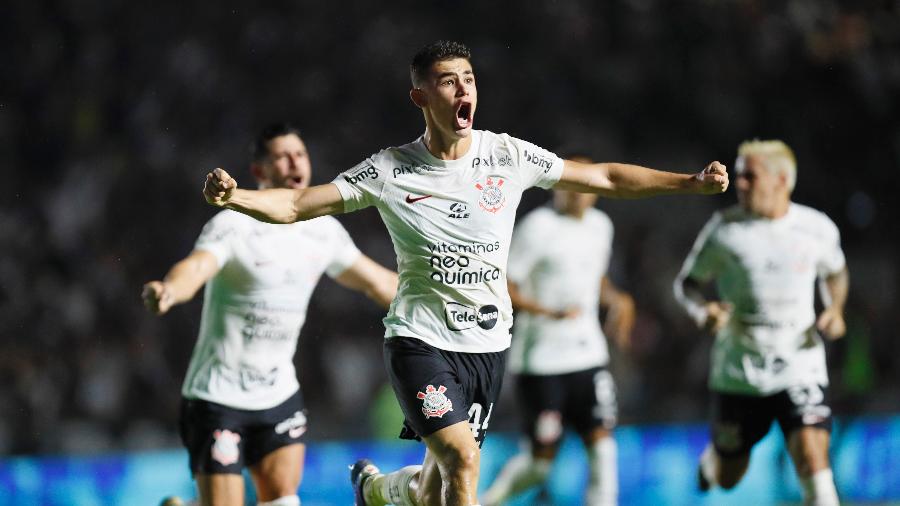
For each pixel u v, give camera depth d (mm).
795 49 61094
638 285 52500
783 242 23094
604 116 60844
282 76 59375
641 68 61500
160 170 54594
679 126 60906
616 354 47531
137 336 45969
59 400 43688
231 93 58344
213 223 19391
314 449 35906
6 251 50031
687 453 37938
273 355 19734
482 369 16547
